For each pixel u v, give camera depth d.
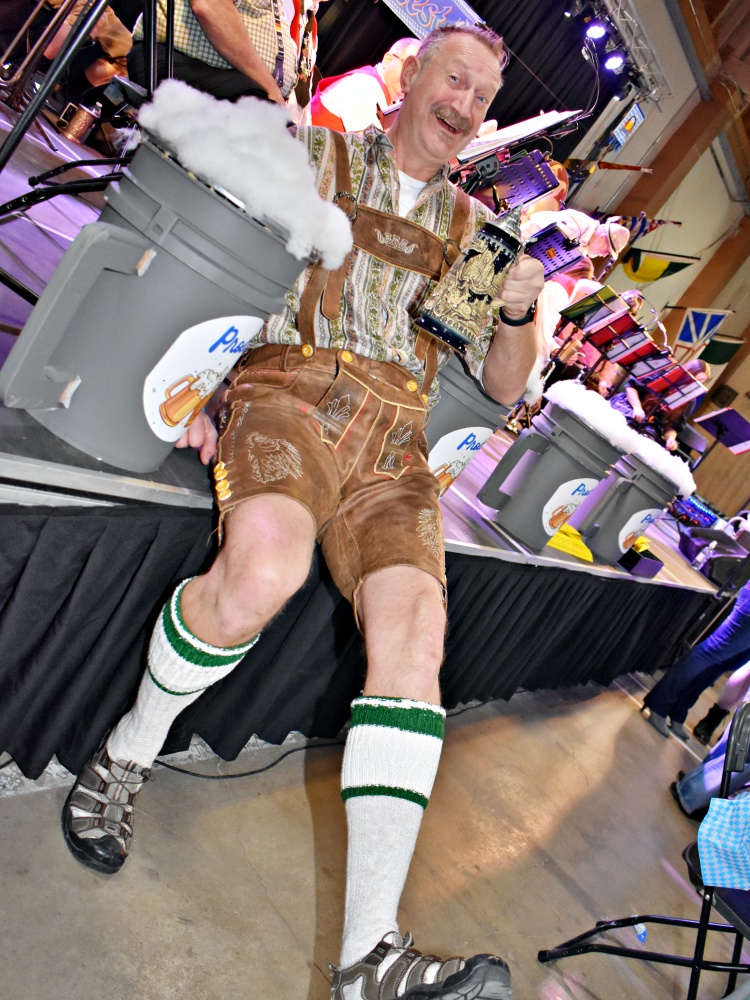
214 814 1.65
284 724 1.90
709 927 1.81
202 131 1.11
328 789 1.94
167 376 1.24
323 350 1.47
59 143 3.47
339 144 1.45
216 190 1.12
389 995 1.00
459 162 2.54
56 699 1.36
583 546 3.08
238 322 1.25
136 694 1.49
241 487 1.27
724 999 1.66
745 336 14.16
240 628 1.19
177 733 1.66
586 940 1.96
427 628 1.25
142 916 1.34
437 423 1.98
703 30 8.43
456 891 1.91
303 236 1.18
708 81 9.40
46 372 1.20
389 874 1.10
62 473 1.18
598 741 3.26
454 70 1.43
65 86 3.91
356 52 5.94
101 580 1.30
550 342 3.47
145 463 1.33
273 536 1.20
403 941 1.07
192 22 2.08
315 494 1.35
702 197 11.78
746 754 1.79
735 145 11.25
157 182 1.15
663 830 2.85
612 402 4.92
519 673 2.95
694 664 3.62
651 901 2.39
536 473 2.49
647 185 10.05
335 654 1.87
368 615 1.32
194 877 1.48
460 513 2.40
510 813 2.36
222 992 1.29
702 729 3.87
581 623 3.20
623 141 8.32
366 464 1.47
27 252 2.00
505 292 1.58
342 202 1.44
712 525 6.35
